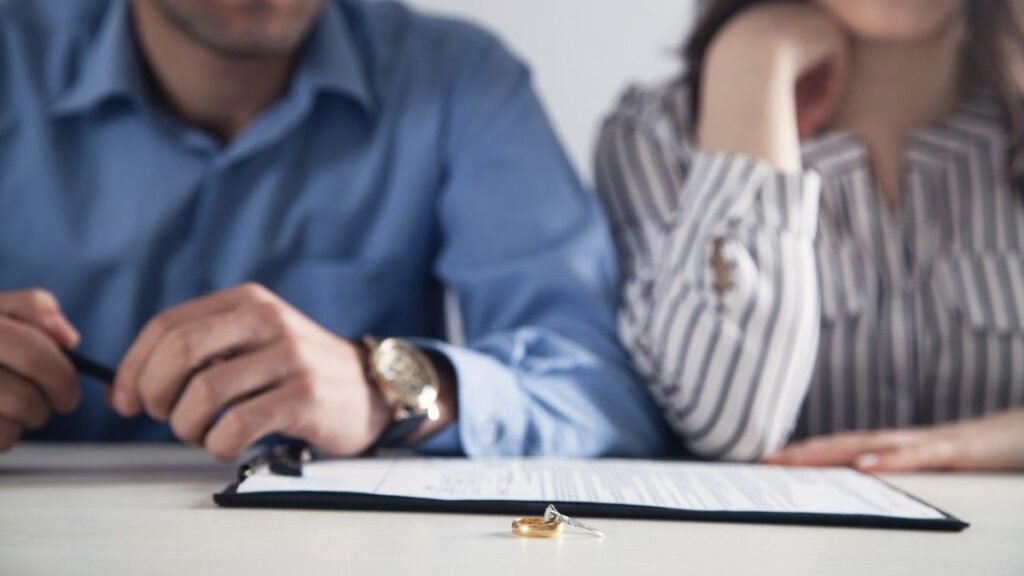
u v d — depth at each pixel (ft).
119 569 1.68
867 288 4.91
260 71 4.69
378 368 3.27
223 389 2.98
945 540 2.14
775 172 4.18
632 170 5.00
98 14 4.81
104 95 4.61
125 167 4.69
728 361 4.00
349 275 4.85
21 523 2.14
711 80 4.56
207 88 4.67
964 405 4.83
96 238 4.64
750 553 1.94
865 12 4.90
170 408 3.06
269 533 2.04
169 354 3.00
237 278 4.74
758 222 4.13
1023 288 4.81
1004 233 4.89
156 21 4.59
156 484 2.81
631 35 6.60
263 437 3.13
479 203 4.82
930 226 4.95
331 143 4.89
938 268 4.90
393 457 3.50
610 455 3.80
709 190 4.21
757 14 4.67
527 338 4.08
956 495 3.01
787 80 4.51
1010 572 1.82
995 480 3.44
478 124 4.96
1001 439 3.71
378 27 5.13
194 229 4.72
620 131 5.10
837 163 5.02
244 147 4.70
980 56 4.97
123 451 3.87
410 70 5.04
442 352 3.53
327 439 3.11
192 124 4.80
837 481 2.86
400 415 3.29
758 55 4.51
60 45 4.75
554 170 4.89
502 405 3.54
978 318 4.82
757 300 4.03
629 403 4.00
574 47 6.62
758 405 3.98
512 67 5.13
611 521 2.26
